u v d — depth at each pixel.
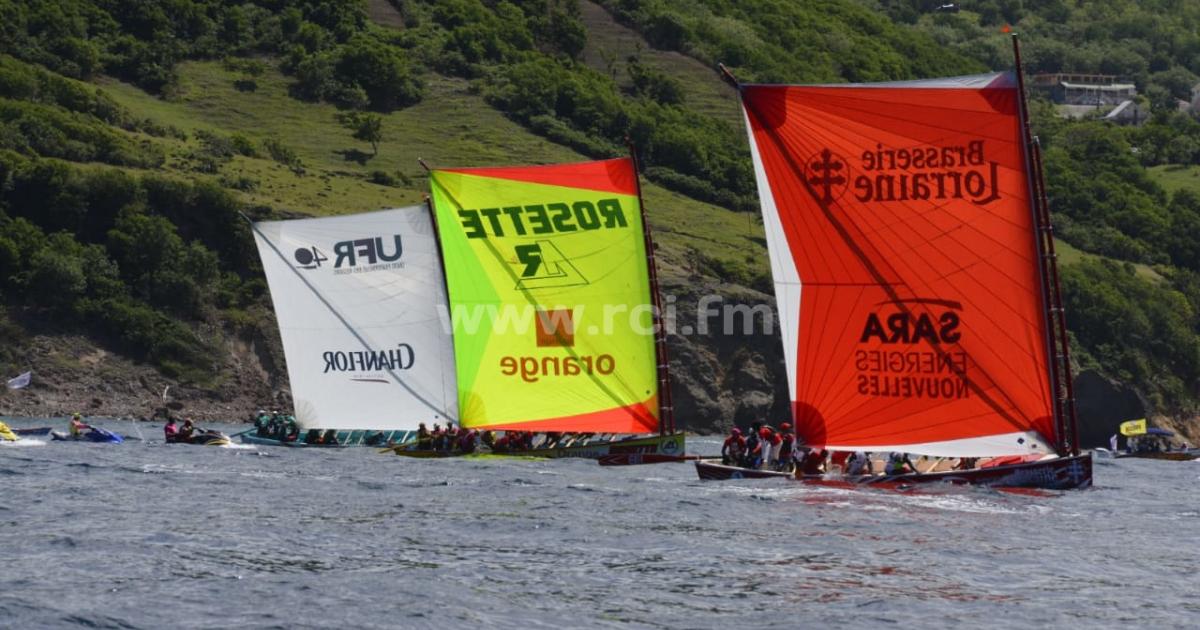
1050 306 110.31
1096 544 91.62
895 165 112.06
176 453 159.00
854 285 114.00
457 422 168.88
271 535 88.50
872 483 118.50
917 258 112.25
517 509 102.62
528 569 78.50
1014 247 110.25
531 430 158.38
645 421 153.75
